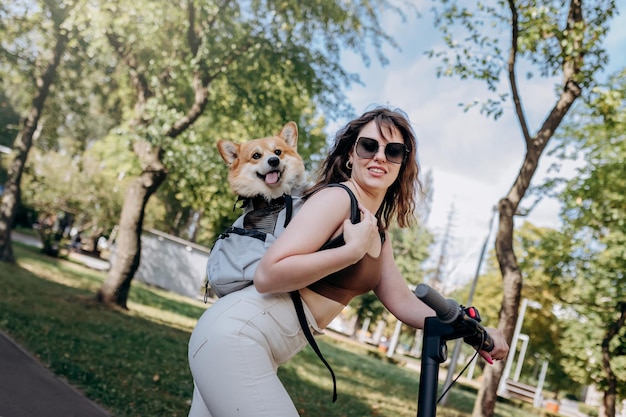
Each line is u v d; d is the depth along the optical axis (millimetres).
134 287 23656
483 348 1704
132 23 12656
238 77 14055
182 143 13516
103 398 5930
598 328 13086
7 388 5438
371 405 10250
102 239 43656
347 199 1660
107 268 30234
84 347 8383
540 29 8188
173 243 29906
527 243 13602
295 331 1677
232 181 2271
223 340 1585
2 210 19031
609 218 11508
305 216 1610
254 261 1703
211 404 1617
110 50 14750
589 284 12195
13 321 9000
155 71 13406
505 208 8797
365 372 16578
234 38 13367
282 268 1532
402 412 10320
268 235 1778
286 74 14062
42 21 17547
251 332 1603
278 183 2209
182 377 8039
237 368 1574
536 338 28500
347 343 28547
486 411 8617
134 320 13000
